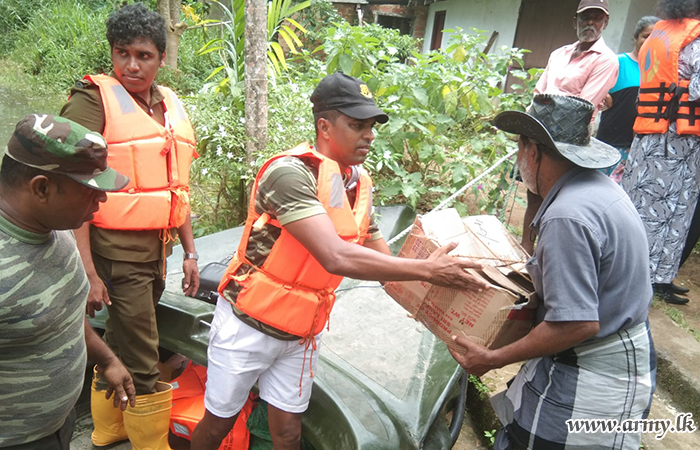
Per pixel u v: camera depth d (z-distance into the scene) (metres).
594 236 1.51
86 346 1.74
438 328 1.81
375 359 2.55
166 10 9.27
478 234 2.00
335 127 1.68
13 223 1.33
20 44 13.30
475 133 5.55
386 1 14.17
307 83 5.30
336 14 13.42
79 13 12.58
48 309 1.41
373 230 2.09
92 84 2.11
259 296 1.76
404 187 4.52
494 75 5.21
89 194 1.37
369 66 5.02
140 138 2.11
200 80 10.67
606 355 1.64
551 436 1.72
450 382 2.40
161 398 2.34
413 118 4.75
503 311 1.66
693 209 3.53
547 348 1.57
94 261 2.19
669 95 3.30
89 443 2.65
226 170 4.46
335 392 2.20
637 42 3.93
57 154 1.27
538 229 1.72
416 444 2.09
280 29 5.23
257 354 1.85
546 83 3.86
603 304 1.60
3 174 1.33
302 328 1.82
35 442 1.57
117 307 2.21
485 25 9.89
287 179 1.58
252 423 2.41
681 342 3.19
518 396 1.84
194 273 2.51
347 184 1.85
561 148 1.61
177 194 2.25
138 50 2.07
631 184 3.59
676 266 3.60
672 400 2.95
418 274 1.59
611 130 4.12
